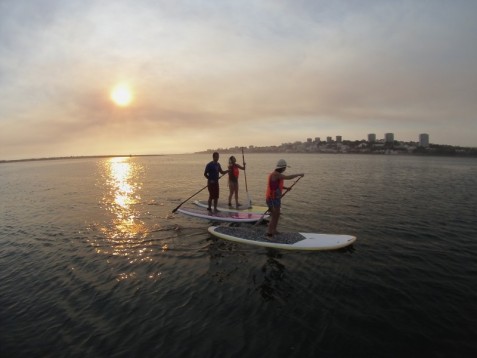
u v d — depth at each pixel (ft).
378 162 291.58
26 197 82.48
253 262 29.68
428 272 26.91
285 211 51.90
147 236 38.83
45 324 20.22
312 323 19.63
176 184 103.30
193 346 17.57
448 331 18.57
